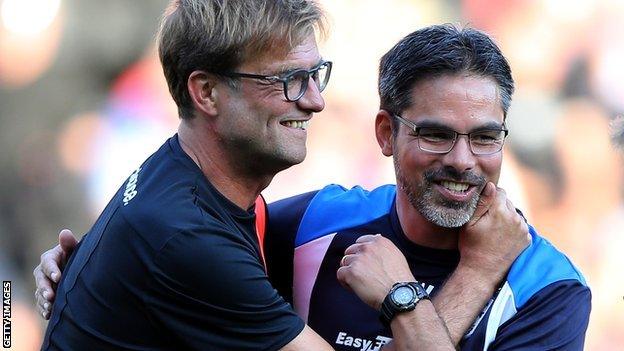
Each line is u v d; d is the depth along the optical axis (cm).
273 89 927
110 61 2856
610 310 2638
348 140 2786
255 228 1020
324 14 980
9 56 2836
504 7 2997
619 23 2945
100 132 2791
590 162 2827
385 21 2928
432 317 951
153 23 2886
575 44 2959
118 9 2883
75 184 2762
